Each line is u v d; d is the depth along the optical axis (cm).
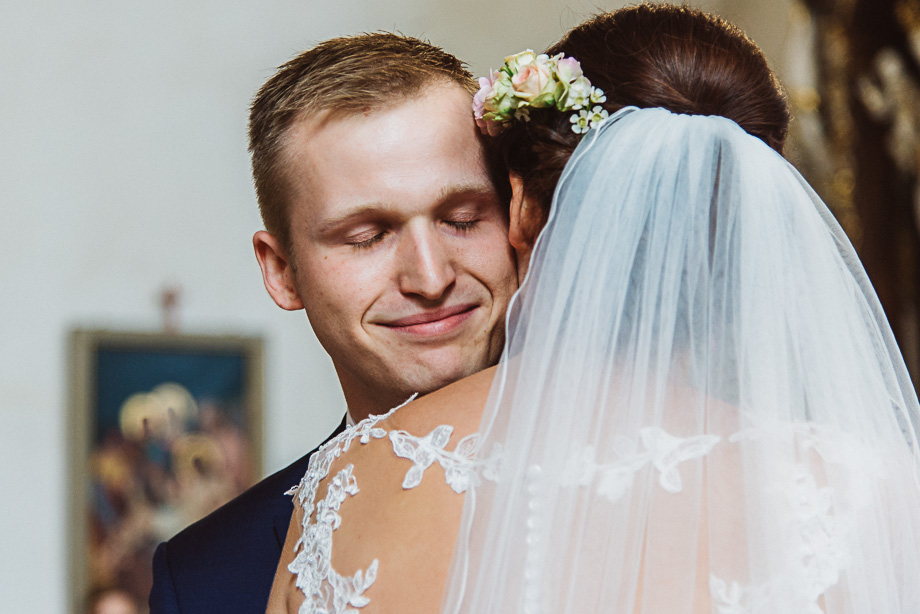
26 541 551
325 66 197
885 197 627
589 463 134
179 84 611
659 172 148
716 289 143
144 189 598
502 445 138
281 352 618
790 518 131
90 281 581
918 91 626
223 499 593
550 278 144
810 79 635
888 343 162
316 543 149
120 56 598
